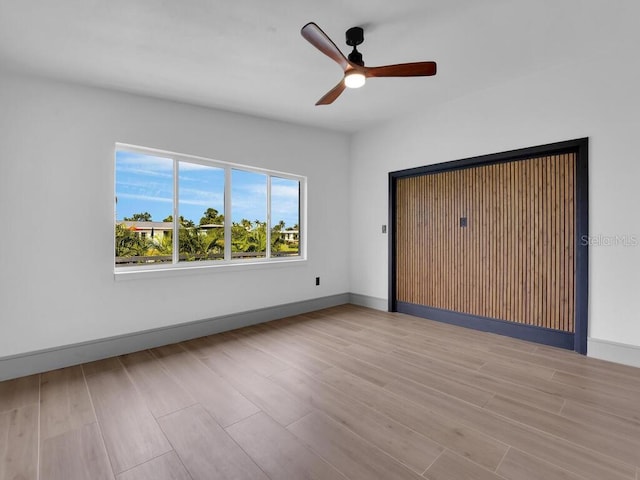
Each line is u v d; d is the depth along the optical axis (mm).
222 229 3789
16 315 2551
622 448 1632
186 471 1503
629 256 2607
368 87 3287
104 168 2939
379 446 1665
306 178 4480
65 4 1918
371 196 4652
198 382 2396
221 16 2074
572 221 2963
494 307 3514
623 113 2604
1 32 2148
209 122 3574
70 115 2793
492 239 3510
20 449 1659
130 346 3035
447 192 3885
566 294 3014
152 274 3152
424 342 3244
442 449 1636
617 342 2678
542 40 2455
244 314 3826
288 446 1672
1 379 2467
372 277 4688
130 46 2371
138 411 2010
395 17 2139
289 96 3346
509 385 2316
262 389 2283
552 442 1683
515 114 3184
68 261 2766
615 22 2227
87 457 1601
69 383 2402
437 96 3541
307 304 4477
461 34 2359
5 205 2518
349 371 2574
